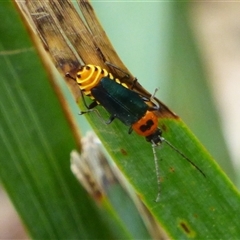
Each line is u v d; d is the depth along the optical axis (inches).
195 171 4.9
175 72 5.9
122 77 5.1
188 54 5.9
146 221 5.1
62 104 5.0
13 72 4.9
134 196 5.2
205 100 5.9
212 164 4.9
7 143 5.0
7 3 4.8
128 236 5.1
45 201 5.1
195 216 4.9
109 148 4.9
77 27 4.9
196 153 4.9
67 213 5.1
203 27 9.8
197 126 5.9
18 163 5.0
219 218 4.9
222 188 4.9
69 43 4.9
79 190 5.1
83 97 4.9
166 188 4.9
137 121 4.9
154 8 5.7
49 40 4.9
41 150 5.0
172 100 5.9
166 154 4.9
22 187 5.0
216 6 10.1
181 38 5.9
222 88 8.8
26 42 4.9
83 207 5.1
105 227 5.1
